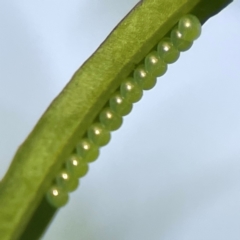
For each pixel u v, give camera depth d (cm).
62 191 5
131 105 5
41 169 5
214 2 5
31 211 5
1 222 5
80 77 5
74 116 5
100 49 5
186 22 5
